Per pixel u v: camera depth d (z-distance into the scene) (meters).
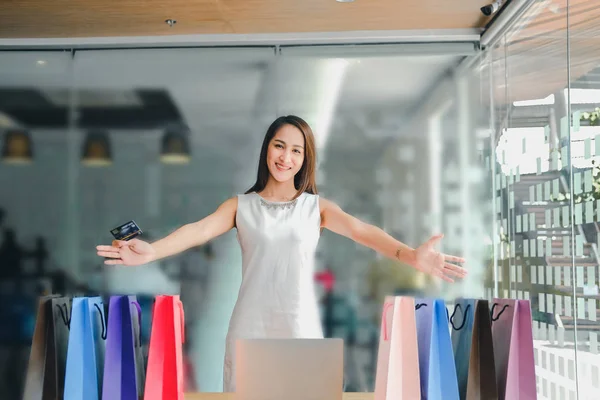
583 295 2.96
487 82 4.68
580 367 2.99
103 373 2.25
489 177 4.66
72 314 2.18
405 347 2.07
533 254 3.74
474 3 4.09
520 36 4.01
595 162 2.82
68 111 4.74
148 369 2.19
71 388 2.16
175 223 4.69
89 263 4.66
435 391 2.14
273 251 3.55
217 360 4.59
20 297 4.65
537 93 3.67
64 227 4.69
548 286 3.47
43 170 4.71
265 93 4.72
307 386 1.99
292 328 3.53
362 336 4.61
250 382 1.99
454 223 4.67
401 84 4.71
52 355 2.22
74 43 4.74
